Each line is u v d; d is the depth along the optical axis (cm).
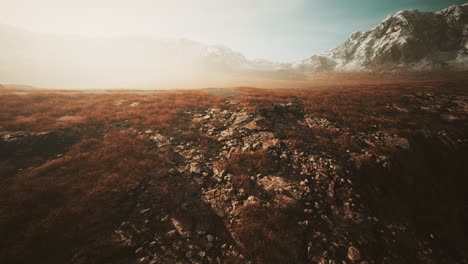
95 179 767
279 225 663
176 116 1469
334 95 2203
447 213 895
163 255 559
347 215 732
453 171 1128
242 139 1188
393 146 1109
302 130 1338
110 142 1052
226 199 760
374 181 916
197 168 921
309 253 603
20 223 568
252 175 888
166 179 832
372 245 657
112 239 569
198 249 588
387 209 812
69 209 618
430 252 709
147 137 1151
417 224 804
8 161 852
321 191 816
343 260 598
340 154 1048
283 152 1054
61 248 530
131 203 692
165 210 691
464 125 1416
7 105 1462
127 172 823
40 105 1530
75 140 1073
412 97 2033
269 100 1925
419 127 1352
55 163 838
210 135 1242
